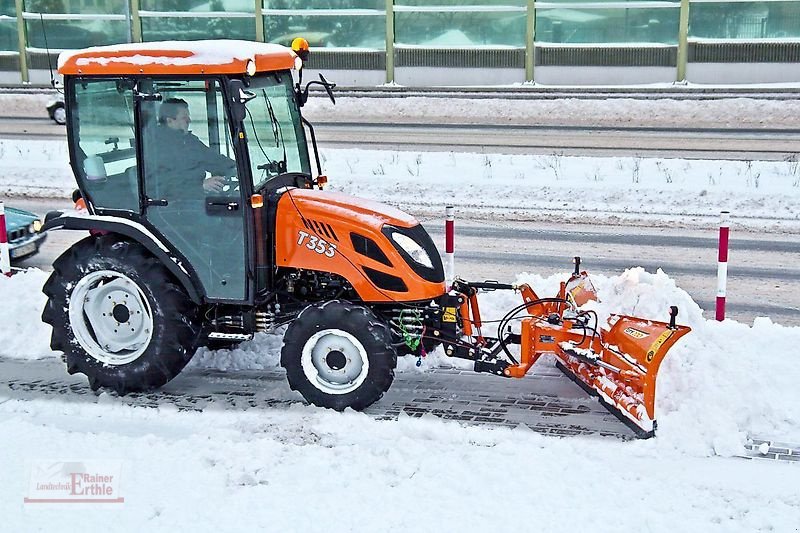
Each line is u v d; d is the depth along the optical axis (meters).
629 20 27.06
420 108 25.77
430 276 7.18
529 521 5.27
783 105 23.44
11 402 7.25
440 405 7.24
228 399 7.39
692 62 26.83
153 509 5.47
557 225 14.13
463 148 20.16
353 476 5.83
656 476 5.89
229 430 6.61
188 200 7.12
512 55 28.19
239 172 6.92
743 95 24.44
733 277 11.31
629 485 5.71
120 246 7.27
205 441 6.40
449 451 6.21
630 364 6.70
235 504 5.50
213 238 7.14
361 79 29.59
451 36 28.67
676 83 26.89
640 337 6.67
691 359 7.34
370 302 7.18
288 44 29.91
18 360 8.32
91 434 6.51
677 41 26.75
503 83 28.50
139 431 6.73
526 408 7.16
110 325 7.48
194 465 6.01
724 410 6.69
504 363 7.05
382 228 7.09
